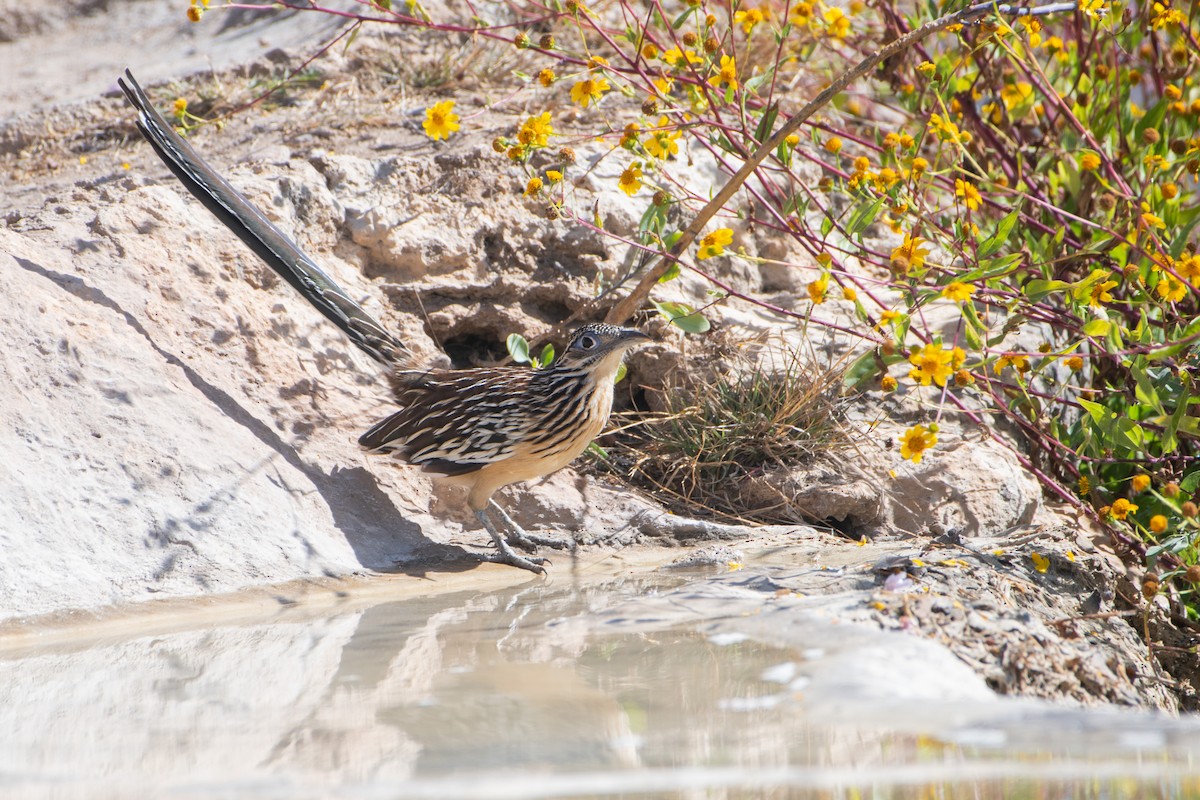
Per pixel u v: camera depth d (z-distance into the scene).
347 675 6.84
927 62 12.10
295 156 13.07
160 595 8.40
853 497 10.55
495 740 5.64
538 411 9.62
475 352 12.50
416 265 12.25
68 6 21.27
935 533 10.41
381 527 9.93
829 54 15.80
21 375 9.26
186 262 11.01
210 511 9.12
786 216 10.93
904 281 9.86
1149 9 12.05
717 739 5.58
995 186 11.13
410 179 12.80
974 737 5.58
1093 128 12.33
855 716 5.87
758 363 11.76
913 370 8.96
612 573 9.51
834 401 11.39
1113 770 5.14
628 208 12.88
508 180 12.93
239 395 10.26
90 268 10.50
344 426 10.62
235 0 18.75
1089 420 10.10
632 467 11.38
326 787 5.03
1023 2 11.34
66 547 8.41
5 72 18.28
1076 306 9.80
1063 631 7.91
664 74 11.34
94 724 6.00
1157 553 8.88
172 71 16.73
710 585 8.50
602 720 5.91
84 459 8.98
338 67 15.77
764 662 6.77
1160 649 8.77
